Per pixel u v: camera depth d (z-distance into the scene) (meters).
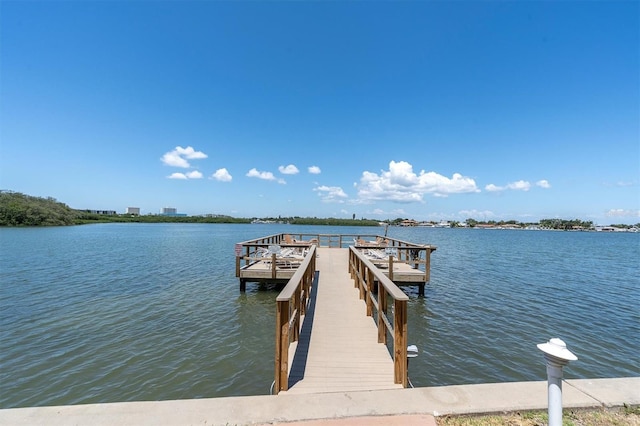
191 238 34.72
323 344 4.12
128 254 19.00
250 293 9.50
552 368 1.64
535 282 11.77
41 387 4.29
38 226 53.84
